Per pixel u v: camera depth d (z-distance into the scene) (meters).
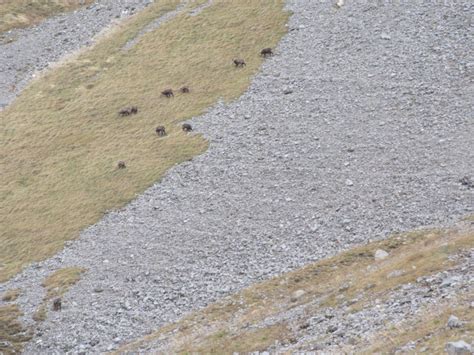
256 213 86.69
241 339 58.97
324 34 127.25
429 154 87.88
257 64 125.81
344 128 99.88
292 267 73.25
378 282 59.25
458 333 42.41
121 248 87.94
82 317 75.44
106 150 114.19
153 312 73.00
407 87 105.25
